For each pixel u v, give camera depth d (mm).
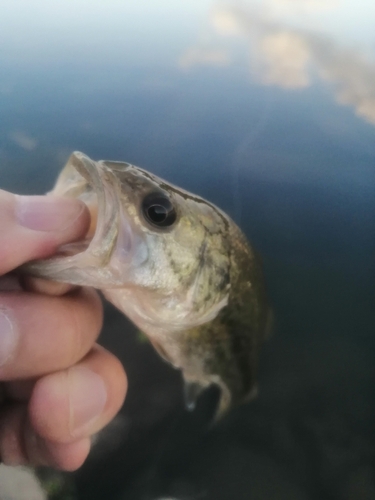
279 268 210
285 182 231
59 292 88
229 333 118
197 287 102
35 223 78
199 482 164
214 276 105
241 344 125
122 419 173
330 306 202
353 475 163
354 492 158
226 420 177
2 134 238
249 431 176
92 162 83
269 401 182
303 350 193
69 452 102
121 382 98
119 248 88
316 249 213
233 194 228
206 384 135
